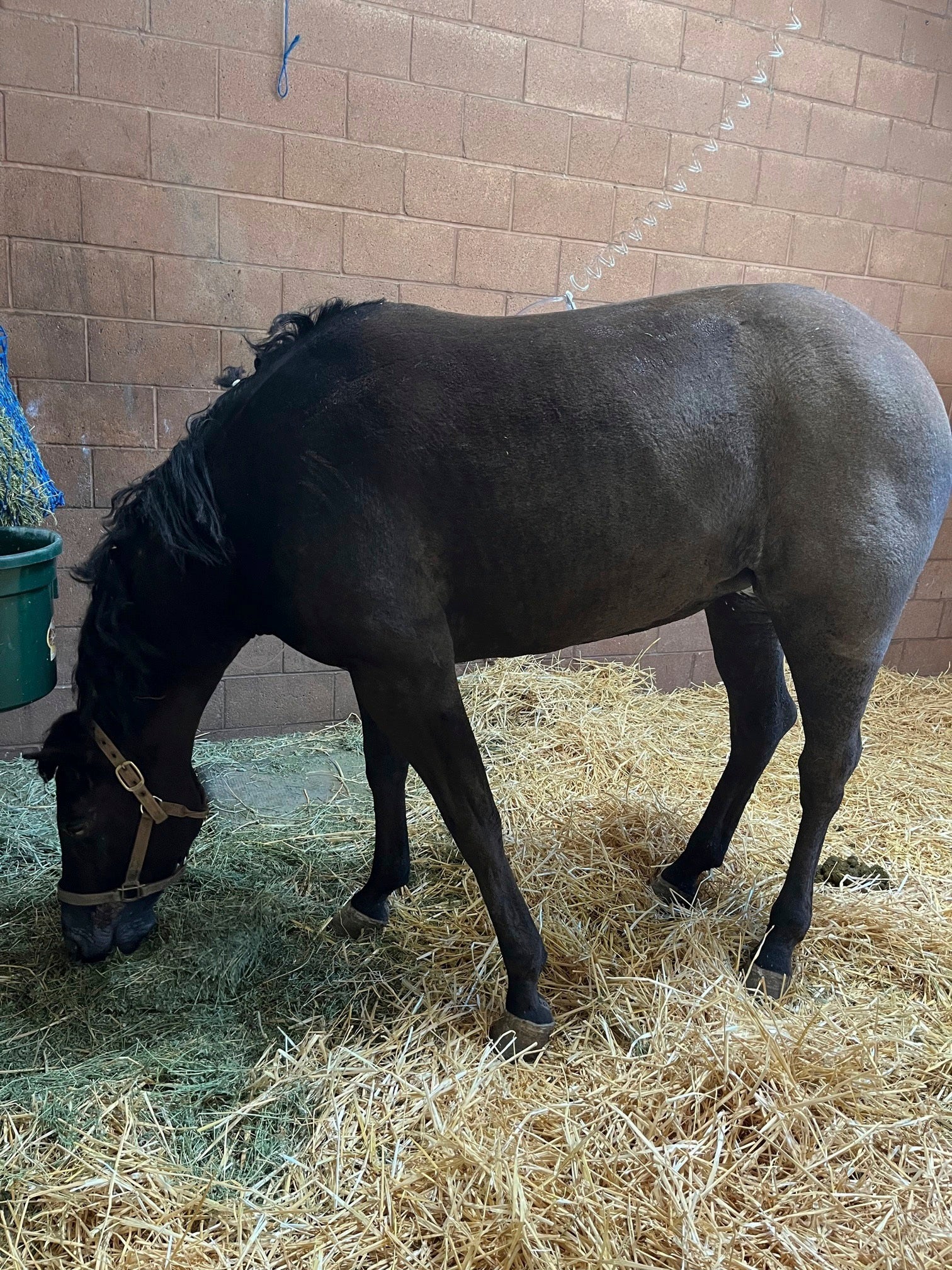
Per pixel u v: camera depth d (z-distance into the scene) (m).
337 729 3.29
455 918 2.01
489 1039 1.64
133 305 2.76
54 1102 1.46
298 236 2.91
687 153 3.37
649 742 3.12
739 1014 1.66
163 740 1.64
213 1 2.63
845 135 3.59
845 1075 1.55
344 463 1.43
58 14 2.49
